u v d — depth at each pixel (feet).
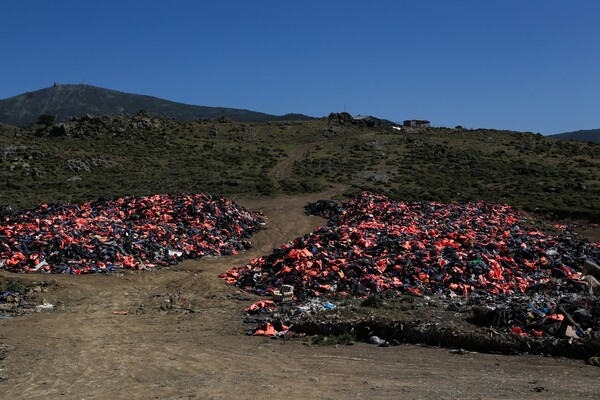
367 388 44.73
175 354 62.44
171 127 371.76
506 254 110.63
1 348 66.49
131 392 47.62
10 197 200.85
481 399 39.60
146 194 211.41
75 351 65.05
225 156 311.06
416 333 63.41
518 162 304.09
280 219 184.96
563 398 39.22
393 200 202.80
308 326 71.20
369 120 458.50
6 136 336.29
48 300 95.45
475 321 65.51
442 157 313.32
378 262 101.40
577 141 388.57
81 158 271.90
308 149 341.21
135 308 92.38
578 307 62.80
